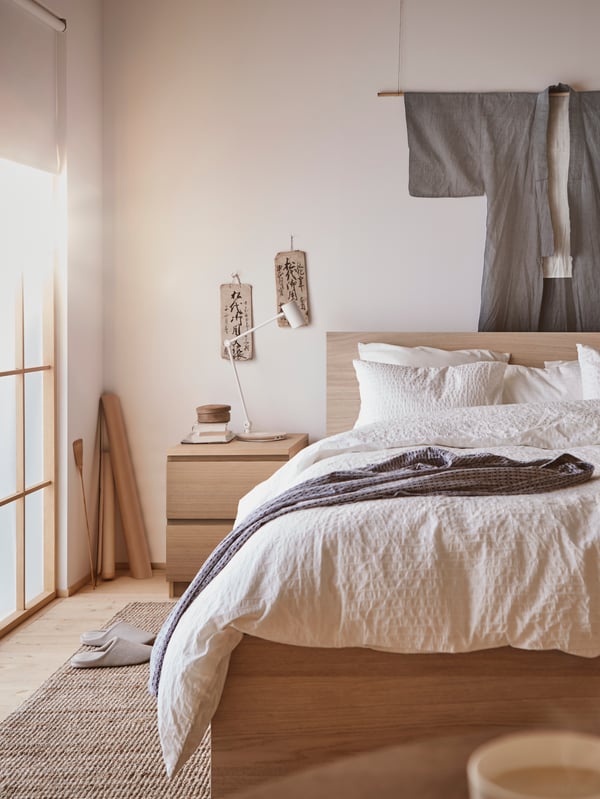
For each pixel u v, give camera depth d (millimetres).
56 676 3068
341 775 734
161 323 4488
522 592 1941
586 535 2029
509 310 4336
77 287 4141
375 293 4422
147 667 3172
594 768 647
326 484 2502
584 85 4297
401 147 4371
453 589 1970
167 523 4035
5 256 3570
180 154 4438
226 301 4461
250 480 3998
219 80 4410
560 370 4055
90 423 4336
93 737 2590
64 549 4047
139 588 4211
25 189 3740
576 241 4301
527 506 2125
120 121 4441
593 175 4285
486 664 1977
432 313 4410
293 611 1969
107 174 4457
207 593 2096
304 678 2002
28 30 3631
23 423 3760
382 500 2250
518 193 4316
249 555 2086
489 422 3307
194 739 1960
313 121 4395
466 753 714
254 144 4422
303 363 4465
